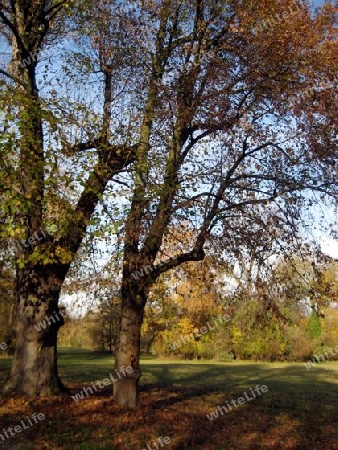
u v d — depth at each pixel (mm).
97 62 13664
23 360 12352
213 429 10867
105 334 36219
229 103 11438
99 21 12758
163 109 11688
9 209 9492
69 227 10281
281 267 11922
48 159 9977
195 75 11594
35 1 12727
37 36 12742
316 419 12547
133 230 10734
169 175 11250
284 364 30625
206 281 12836
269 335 31891
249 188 11570
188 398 14133
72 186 10148
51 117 10344
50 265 12508
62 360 29016
